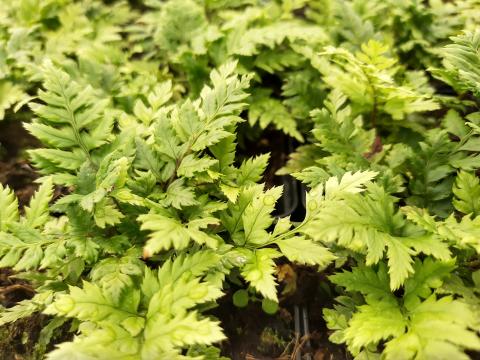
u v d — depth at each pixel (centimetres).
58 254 32
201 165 34
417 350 29
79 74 42
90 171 34
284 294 37
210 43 43
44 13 48
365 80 39
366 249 33
